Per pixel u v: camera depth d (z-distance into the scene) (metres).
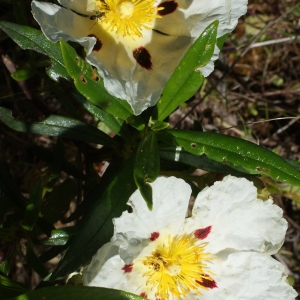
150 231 0.22
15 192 0.26
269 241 0.23
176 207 0.21
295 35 0.38
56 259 0.35
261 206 0.22
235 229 0.23
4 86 0.33
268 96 0.40
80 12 0.22
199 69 0.21
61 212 0.29
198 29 0.21
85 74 0.20
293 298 0.23
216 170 0.23
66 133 0.24
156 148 0.21
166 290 0.23
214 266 0.23
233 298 0.23
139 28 0.22
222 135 0.21
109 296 0.19
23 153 0.35
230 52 0.39
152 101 0.20
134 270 0.22
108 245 0.20
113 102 0.21
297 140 0.40
